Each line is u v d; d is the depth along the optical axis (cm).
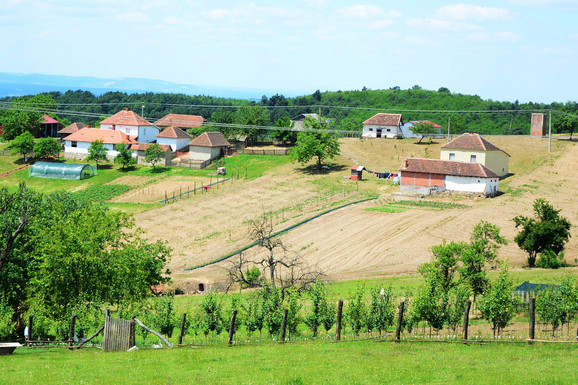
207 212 10038
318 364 2894
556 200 9562
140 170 13450
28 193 4744
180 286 6731
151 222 9575
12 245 4466
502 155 11112
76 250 4259
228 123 15750
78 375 2739
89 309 4222
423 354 3084
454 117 16188
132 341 3531
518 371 2628
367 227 8656
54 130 17750
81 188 12181
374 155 13450
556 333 3669
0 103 17625
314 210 9712
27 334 3816
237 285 6662
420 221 8756
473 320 4300
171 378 2650
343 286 5897
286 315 3641
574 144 13138
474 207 9331
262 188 11388
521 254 7338
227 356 3150
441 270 4825
